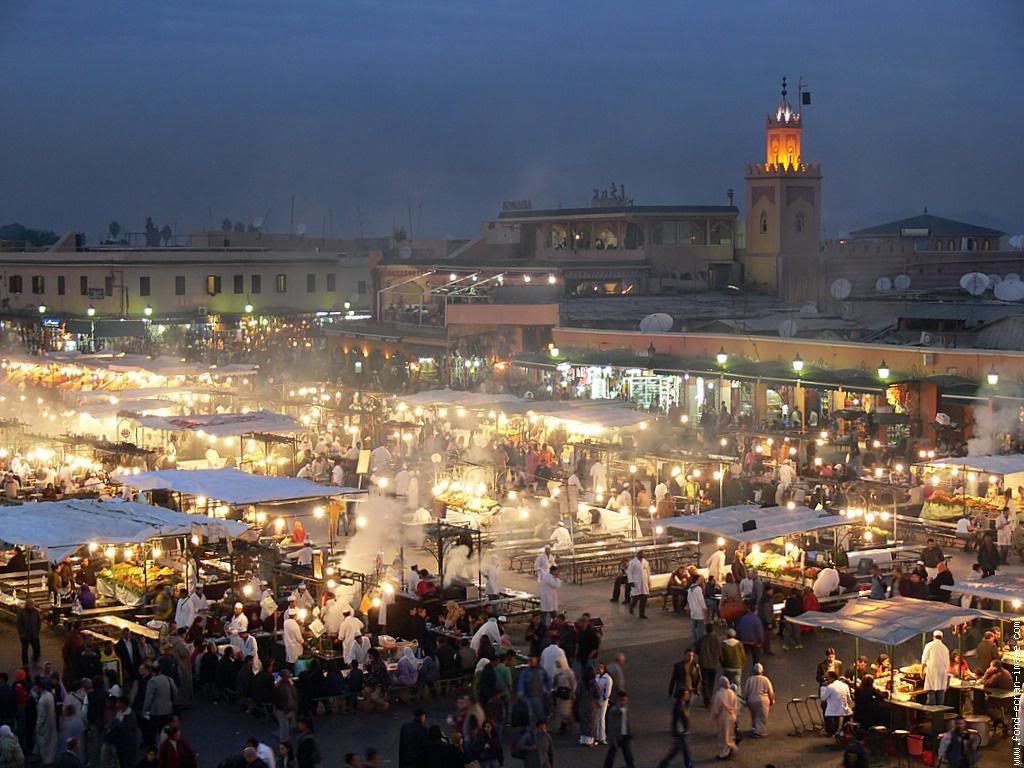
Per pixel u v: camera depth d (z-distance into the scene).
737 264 82.62
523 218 87.38
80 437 46.53
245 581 30.95
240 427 45.66
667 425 47.41
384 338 73.00
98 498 37.22
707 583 30.83
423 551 36.59
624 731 21.84
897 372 46.97
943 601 30.22
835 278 80.12
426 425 51.31
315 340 84.62
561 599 33.12
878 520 38.50
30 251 94.94
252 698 25.00
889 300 66.62
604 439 46.88
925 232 97.94
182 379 58.91
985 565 33.44
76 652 25.31
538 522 39.19
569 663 26.08
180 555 33.59
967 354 45.41
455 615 28.22
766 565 32.91
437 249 107.44
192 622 28.06
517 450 46.91
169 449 47.91
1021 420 43.16
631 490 40.09
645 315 69.81
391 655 26.52
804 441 44.62
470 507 39.47
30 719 23.02
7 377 61.00
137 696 24.69
